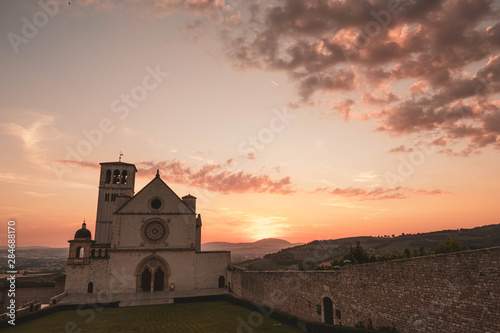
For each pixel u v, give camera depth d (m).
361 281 23.36
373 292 22.14
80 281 52.94
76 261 53.47
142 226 57.25
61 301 44.88
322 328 24.45
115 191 69.19
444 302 17.02
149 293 52.38
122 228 56.50
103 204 68.25
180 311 38.06
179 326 29.69
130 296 49.53
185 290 55.44
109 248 60.62
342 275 25.38
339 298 25.48
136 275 54.53
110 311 38.81
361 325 22.98
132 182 71.56
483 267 15.16
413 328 18.80
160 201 59.16
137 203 58.06
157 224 57.88
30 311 37.66
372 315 22.08
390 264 20.91
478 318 15.18
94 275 53.56
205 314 35.69
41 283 54.47
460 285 16.22
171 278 55.75
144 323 31.38
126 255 55.12
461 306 16.08
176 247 57.50
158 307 41.31
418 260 18.81
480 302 15.16
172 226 58.19
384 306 21.14
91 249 59.97
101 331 28.20
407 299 19.38
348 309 24.42
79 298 48.09
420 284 18.55
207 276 57.44
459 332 16.05
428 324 17.88
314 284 28.67
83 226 57.47
